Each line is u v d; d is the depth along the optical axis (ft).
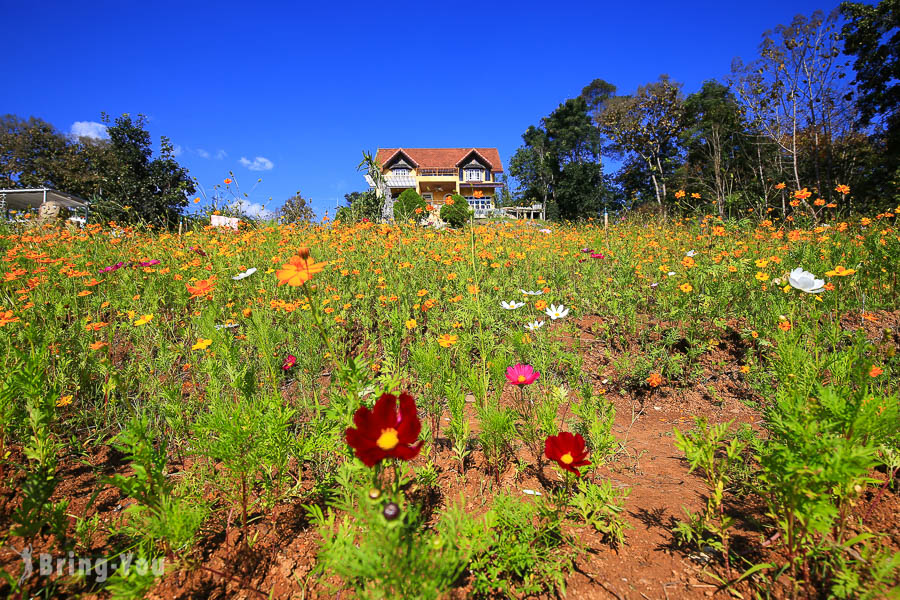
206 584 5.04
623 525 5.64
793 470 4.00
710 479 5.37
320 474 6.63
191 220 30.07
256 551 5.51
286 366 10.19
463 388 8.85
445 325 12.34
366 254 20.12
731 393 10.94
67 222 26.25
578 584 5.05
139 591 4.12
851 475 3.74
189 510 4.78
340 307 13.91
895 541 5.02
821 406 4.68
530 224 35.81
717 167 78.48
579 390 9.14
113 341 11.82
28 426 6.26
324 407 5.33
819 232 20.33
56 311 11.24
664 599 4.83
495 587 4.72
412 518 3.84
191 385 9.86
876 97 75.25
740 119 86.07
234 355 7.20
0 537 5.40
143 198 51.39
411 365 9.08
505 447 7.72
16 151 127.54
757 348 12.15
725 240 21.40
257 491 6.39
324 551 4.11
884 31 70.59
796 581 4.59
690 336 12.68
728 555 5.29
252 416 5.36
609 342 13.73
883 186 70.59
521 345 10.15
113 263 17.31
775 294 13.41
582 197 138.10
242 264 16.34
